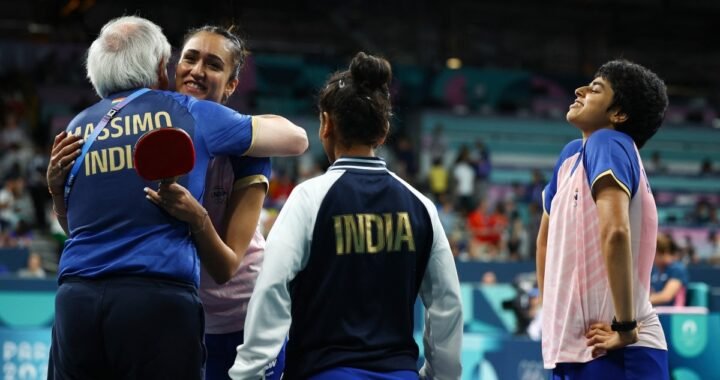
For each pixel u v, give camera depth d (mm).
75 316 3553
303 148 3963
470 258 16766
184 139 3404
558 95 27766
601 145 3973
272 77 24672
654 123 4164
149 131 3625
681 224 22688
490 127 26375
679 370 7527
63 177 3736
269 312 3469
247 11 27969
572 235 4039
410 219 3654
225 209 4004
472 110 26719
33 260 14141
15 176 19422
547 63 30859
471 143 26203
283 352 4176
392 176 3721
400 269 3605
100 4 25359
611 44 31891
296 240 3514
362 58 3672
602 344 3887
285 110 24594
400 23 29453
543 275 4453
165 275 3553
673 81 31703
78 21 25109
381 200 3629
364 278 3549
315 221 3541
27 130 22062
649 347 3953
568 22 31531
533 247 19547
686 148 28250
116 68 3781
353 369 3473
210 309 4176
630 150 3980
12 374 8258
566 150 4285
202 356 3676
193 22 25438
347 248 3545
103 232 3598
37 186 18797
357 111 3631
